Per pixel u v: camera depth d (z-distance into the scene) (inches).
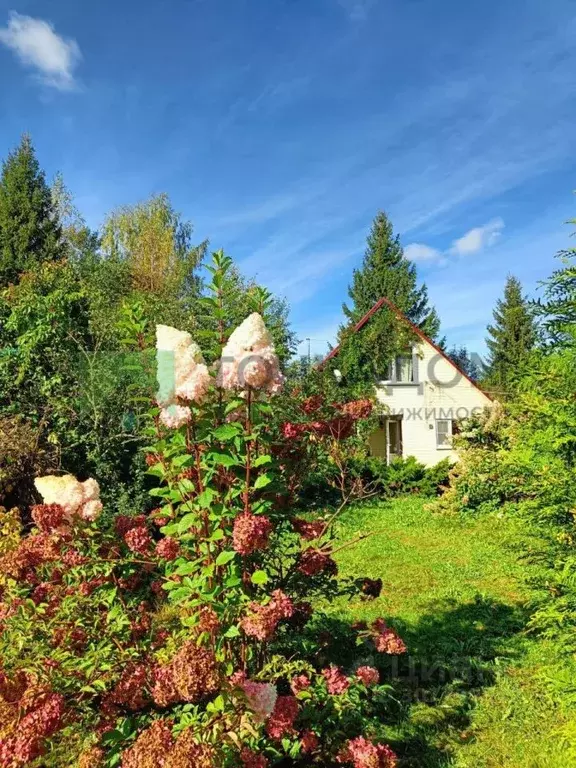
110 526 112.3
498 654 174.9
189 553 98.3
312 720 100.3
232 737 74.9
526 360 158.1
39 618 96.7
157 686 81.0
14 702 79.3
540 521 148.3
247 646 96.8
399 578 262.5
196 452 93.7
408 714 137.5
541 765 118.9
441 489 522.9
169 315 410.6
